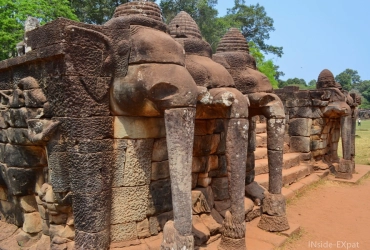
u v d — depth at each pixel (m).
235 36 5.97
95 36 3.84
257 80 5.49
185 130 3.58
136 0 4.62
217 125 5.69
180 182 3.54
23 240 4.67
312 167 10.71
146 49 3.74
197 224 5.16
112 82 4.03
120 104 4.02
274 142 5.51
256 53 25.03
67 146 3.90
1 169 4.93
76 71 3.74
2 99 4.82
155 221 4.61
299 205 7.77
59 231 4.18
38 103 4.07
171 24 5.14
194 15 24.92
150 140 4.46
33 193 4.66
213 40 24.95
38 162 4.45
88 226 3.89
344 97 10.48
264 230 5.66
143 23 4.00
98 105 3.96
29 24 5.91
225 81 4.66
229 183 4.44
